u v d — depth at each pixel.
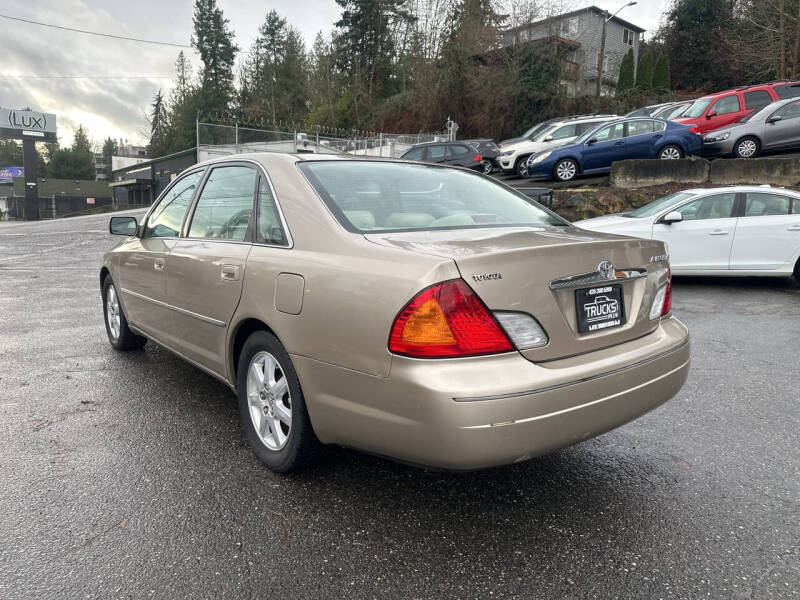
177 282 3.49
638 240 2.64
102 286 5.10
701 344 5.39
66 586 2.01
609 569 2.12
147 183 42.53
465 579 2.06
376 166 3.20
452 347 2.03
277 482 2.75
